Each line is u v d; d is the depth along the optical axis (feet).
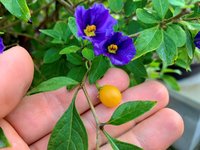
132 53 0.24
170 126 0.30
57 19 0.34
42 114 0.29
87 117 0.30
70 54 0.27
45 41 0.33
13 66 0.24
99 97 0.27
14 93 0.24
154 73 0.40
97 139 0.23
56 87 0.23
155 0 0.25
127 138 0.30
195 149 0.45
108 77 0.29
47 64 0.29
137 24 0.29
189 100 0.44
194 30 0.25
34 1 0.38
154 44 0.23
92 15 0.24
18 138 0.27
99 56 0.25
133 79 0.32
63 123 0.23
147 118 0.31
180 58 0.29
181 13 0.25
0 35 0.33
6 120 0.28
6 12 0.31
